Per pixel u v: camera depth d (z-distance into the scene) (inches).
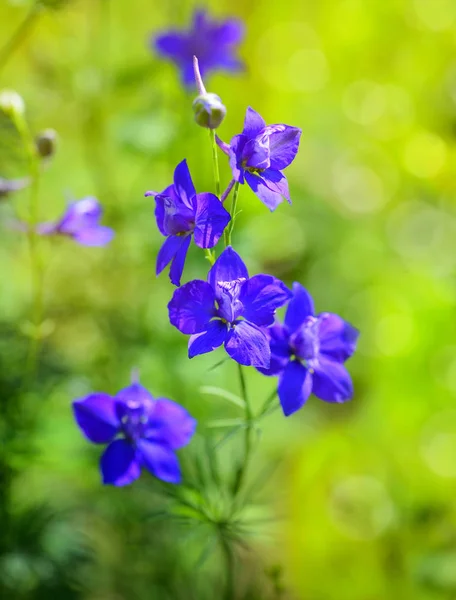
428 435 22.0
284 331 14.1
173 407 14.7
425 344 23.7
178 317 13.5
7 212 18.6
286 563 19.7
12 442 18.4
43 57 22.2
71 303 21.7
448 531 19.6
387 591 19.3
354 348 14.3
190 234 13.7
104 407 14.7
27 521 18.7
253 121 13.6
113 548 19.5
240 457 18.8
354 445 22.0
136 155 21.7
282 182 13.7
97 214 17.1
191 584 18.7
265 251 25.4
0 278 21.7
